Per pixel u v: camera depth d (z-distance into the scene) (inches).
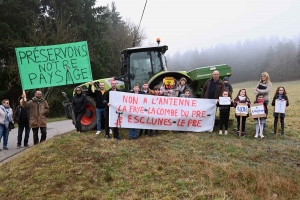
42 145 248.8
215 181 169.9
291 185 160.7
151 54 328.2
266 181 165.2
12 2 776.3
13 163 220.4
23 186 174.1
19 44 778.8
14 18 805.2
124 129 317.7
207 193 154.1
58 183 173.6
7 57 826.8
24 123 316.8
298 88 1411.2
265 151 225.5
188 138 261.4
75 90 301.3
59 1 943.7
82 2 1007.6
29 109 300.5
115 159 204.1
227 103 276.4
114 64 1412.4
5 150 305.9
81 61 287.0
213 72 297.4
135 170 187.6
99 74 1050.1
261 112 268.8
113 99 274.4
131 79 328.5
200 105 294.0
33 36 805.2
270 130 309.6
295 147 235.8
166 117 288.8
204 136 273.0
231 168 186.2
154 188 162.1
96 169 190.2
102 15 1152.2
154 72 326.6
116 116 271.6
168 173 181.9
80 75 286.5
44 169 193.2
